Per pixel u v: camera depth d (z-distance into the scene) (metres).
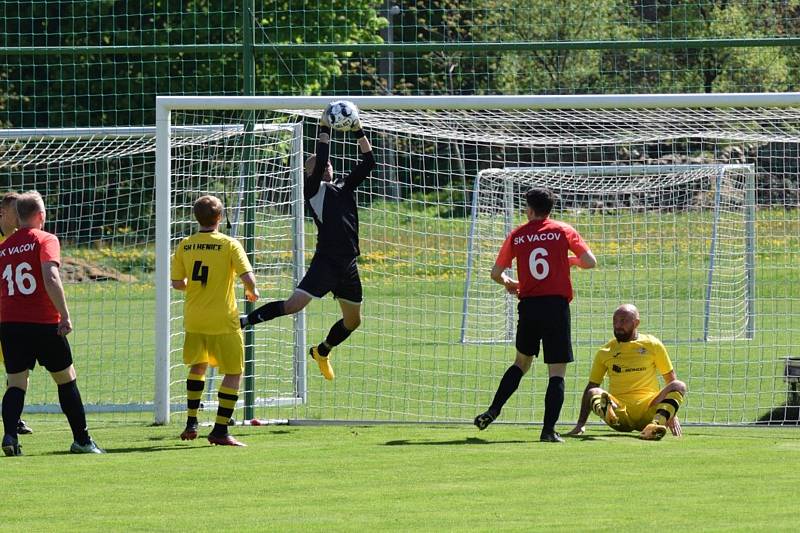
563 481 25.34
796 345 52.94
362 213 74.75
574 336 61.09
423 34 116.00
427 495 23.94
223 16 80.56
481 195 68.38
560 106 34.88
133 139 47.28
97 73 88.12
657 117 40.19
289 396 41.59
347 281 33.56
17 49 37.72
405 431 33.97
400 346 58.34
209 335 30.94
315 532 20.67
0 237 32.81
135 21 86.12
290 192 40.41
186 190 40.50
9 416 29.56
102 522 21.70
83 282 77.62
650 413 32.41
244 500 23.64
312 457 28.86
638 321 32.69
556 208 78.12
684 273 78.88
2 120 88.62
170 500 23.72
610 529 20.62
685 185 75.56
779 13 84.75
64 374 29.80
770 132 43.28
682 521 21.25
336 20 84.25
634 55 101.38
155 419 36.25
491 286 69.12
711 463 27.48
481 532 20.47
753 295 54.41
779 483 24.98
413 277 66.31
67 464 28.11
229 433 33.62
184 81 81.56
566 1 105.25
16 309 29.34
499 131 43.78
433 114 40.28
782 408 38.81
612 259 79.94
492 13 108.44
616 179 69.31
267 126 39.88
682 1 86.62
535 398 42.53
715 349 56.12
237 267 30.98
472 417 38.28
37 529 21.19
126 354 55.97
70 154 49.53
